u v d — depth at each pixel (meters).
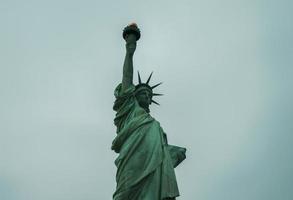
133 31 135.00
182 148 130.00
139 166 118.31
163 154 120.75
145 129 123.56
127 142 122.06
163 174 117.88
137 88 134.12
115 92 133.50
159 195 115.75
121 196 115.81
